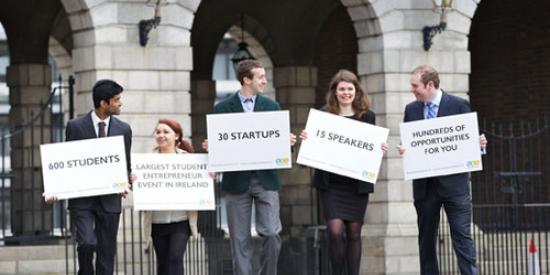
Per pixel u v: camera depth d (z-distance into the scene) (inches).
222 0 1074.7
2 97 1793.8
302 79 1100.5
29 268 762.2
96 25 758.5
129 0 765.3
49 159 528.1
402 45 839.1
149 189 556.7
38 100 979.3
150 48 770.8
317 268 826.8
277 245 565.3
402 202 839.7
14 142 977.5
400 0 836.6
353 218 564.1
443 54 849.5
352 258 564.7
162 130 569.9
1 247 786.2
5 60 1807.3
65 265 768.3
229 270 842.8
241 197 564.7
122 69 764.0
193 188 561.6
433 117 568.7
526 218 914.7
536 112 1029.8
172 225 567.2
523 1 1037.8
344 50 1218.6
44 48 982.4
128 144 546.3
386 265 829.8
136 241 756.0
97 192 529.3
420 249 577.6
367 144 556.4
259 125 553.9
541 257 869.8
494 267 816.3
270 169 562.6
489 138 1066.7
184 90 779.4
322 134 556.7
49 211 983.6
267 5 1087.6
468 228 565.6
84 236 533.3
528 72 1036.5
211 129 553.3
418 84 567.2
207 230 852.6
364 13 836.0
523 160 999.0
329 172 564.4
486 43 1072.2
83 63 770.2
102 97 536.1
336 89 565.6
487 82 1074.1
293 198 1098.1
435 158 560.7
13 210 976.3
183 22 779.4
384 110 836.6
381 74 837.2
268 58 1144.8
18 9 965.2
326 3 1083.3
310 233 1057.5
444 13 825.5
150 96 770.8
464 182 566.3
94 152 530.9
